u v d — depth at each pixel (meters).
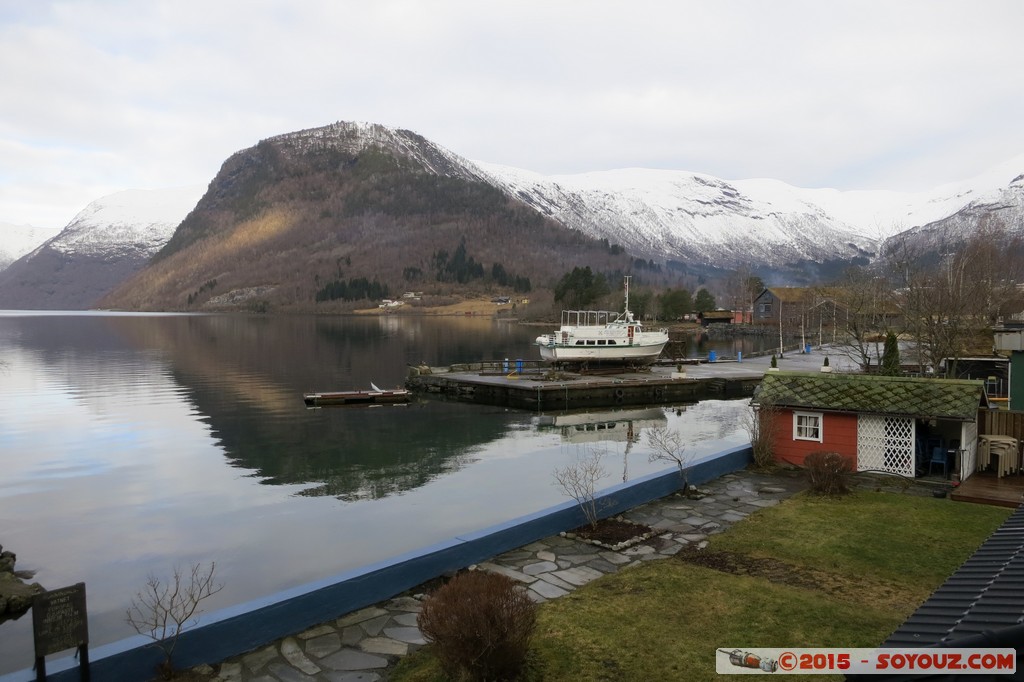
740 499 16.12
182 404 42.78
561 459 27.73
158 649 8.45
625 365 57.66
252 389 49.81
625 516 14.79
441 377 48.75
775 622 9.57
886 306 58.75
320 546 17.70
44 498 22.42
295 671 8.58
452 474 25.25
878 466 18.17
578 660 8.59
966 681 4.42
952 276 42.53
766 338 109.94
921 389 18.14
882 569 11.50
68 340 103.50
